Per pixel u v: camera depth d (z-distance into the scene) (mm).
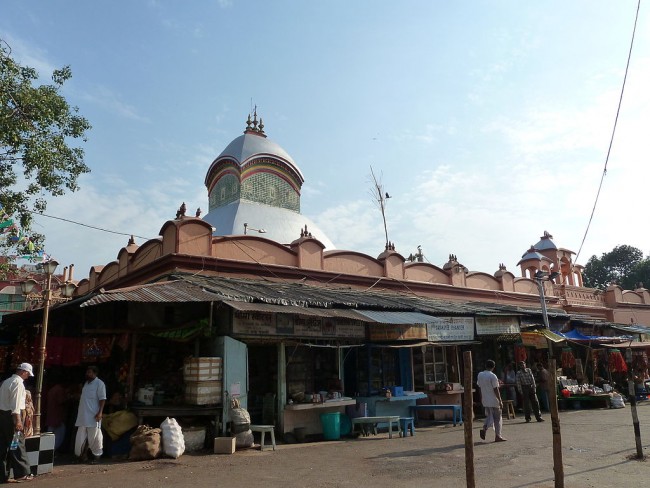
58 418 10914
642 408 17016
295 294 12922
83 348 11578
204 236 13898
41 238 15516
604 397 17328
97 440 9055
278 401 11523
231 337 10656
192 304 11070
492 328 16953
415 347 15445
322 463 8484
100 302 9430
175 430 9266
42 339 9297
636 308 31734
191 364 10281
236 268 14273
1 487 7098
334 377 13398
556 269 29312
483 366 18094
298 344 11977
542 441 10320
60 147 14008
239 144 23625
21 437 7582
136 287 10750
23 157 13133
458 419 14109
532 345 18047
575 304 27766
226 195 23406
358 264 17797
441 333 15438
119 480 7391
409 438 11469
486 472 7512
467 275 22156
